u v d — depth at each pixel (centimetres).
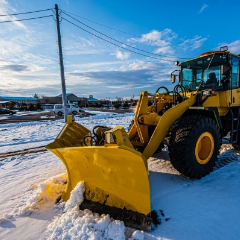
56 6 1175
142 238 185
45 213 239
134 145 335
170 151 303
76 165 257
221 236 188
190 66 436
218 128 339
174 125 324
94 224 200
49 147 262
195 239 185
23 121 1623
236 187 283
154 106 404
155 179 317
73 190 247
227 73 352
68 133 310
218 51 387
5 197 284
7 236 201
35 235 201
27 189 305
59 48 1218
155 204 245
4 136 848
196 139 291
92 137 315
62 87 1261
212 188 281
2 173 390
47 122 1442
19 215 237
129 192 225
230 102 397
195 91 419
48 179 326
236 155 427
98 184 245
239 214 220
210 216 218
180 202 247
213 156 326
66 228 200
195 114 332
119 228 195
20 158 494
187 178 317
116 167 228
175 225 205
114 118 1614
